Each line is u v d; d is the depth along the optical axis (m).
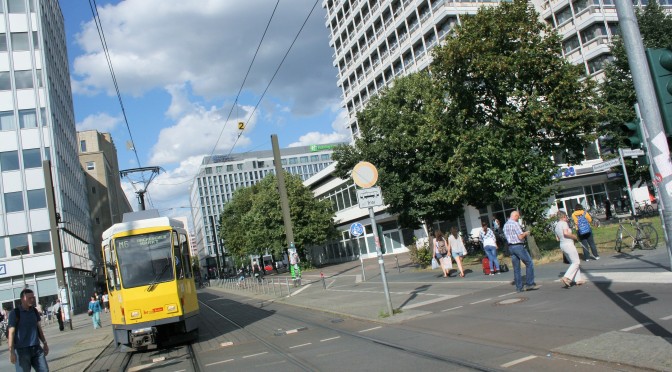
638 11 24.64
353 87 72.69
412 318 11.54
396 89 25.02
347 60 73.94
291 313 17.52
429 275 21.50
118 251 13.88
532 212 18.20
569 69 17.38
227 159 148.38
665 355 5.72
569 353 6.50
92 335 21.92
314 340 10.99
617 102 23.81
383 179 24.88
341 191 59.91
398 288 18.53
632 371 5.57
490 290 13.61
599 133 18.27
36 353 8.20
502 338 8.08
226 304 28.08
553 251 19.17
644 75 6.27
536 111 16.89
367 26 64.44
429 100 22.80
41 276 44.25
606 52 42.41
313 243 55.59
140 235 14.14
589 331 7.46
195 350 12.34
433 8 49.62
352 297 18.66
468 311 11.08
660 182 6.26
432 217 25.69
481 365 6.74
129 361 12.37
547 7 47.97
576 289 11.08
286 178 54.91
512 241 12.37
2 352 20.98
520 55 17.14
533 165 18.19
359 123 26.27
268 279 48.66
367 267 38.53
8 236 44.03
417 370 7.04
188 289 14.47
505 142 18.17
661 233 17.84
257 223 55.25
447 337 8.95
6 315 37.34
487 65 17.34
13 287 43.44
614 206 36.16
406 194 25.16
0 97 46.03
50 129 46.88
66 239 47.78
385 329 10.93
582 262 15.41
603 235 21.47
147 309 13.43
